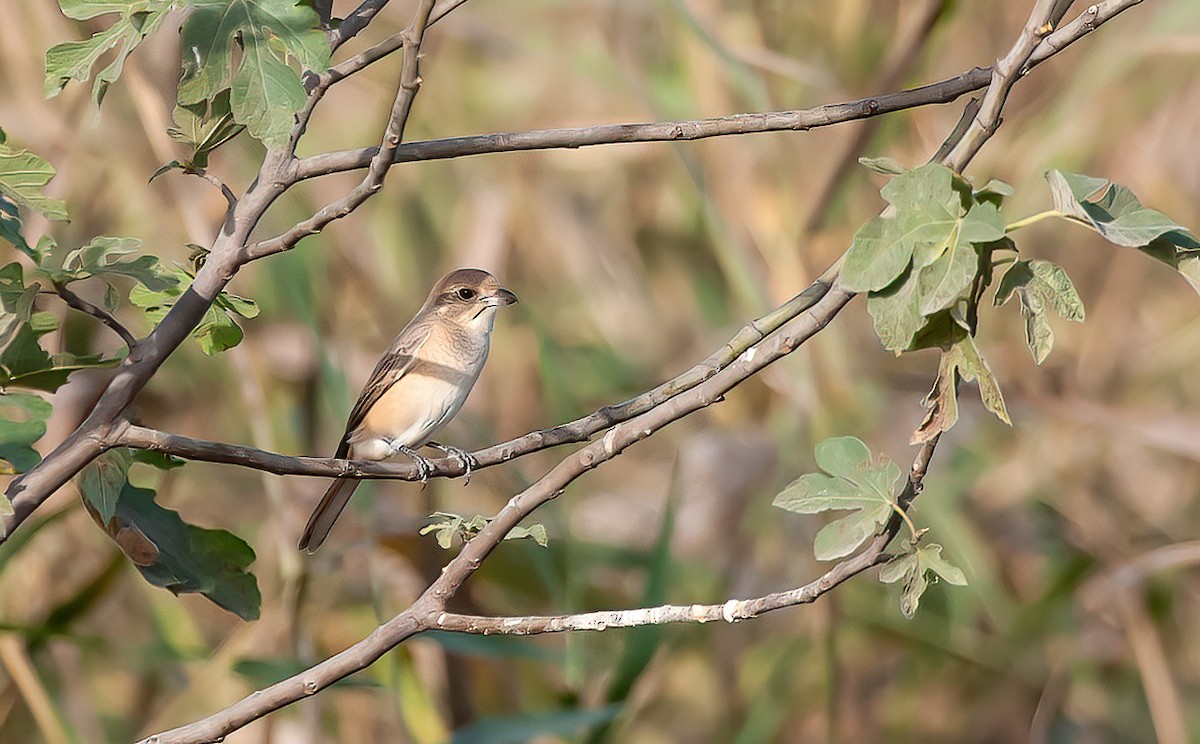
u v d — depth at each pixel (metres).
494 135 6.14
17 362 5.91
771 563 13.38
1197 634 14.09
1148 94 12.75
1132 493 14.31
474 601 11.60
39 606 11.38
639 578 13.68
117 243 5.98
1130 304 14.13
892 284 5.16
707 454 13.62
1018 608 13.35
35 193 5.81
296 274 10.95
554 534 11.34
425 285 13.84
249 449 6.06
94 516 6.79
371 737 12.41
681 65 12.90
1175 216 13.45
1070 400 13.63
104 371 10.81
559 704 10.61
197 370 12.76
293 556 11.08
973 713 13.70
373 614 11.84
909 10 13.18
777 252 12.36
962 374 5.30
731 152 12.65
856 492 5.80
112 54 10.12
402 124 5.61
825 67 13.51
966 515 14.07
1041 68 13.35
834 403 12.63
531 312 12.74
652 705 13.16
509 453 6.61
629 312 14.75
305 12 5.55
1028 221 5.24
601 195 15.12
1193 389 14.23
